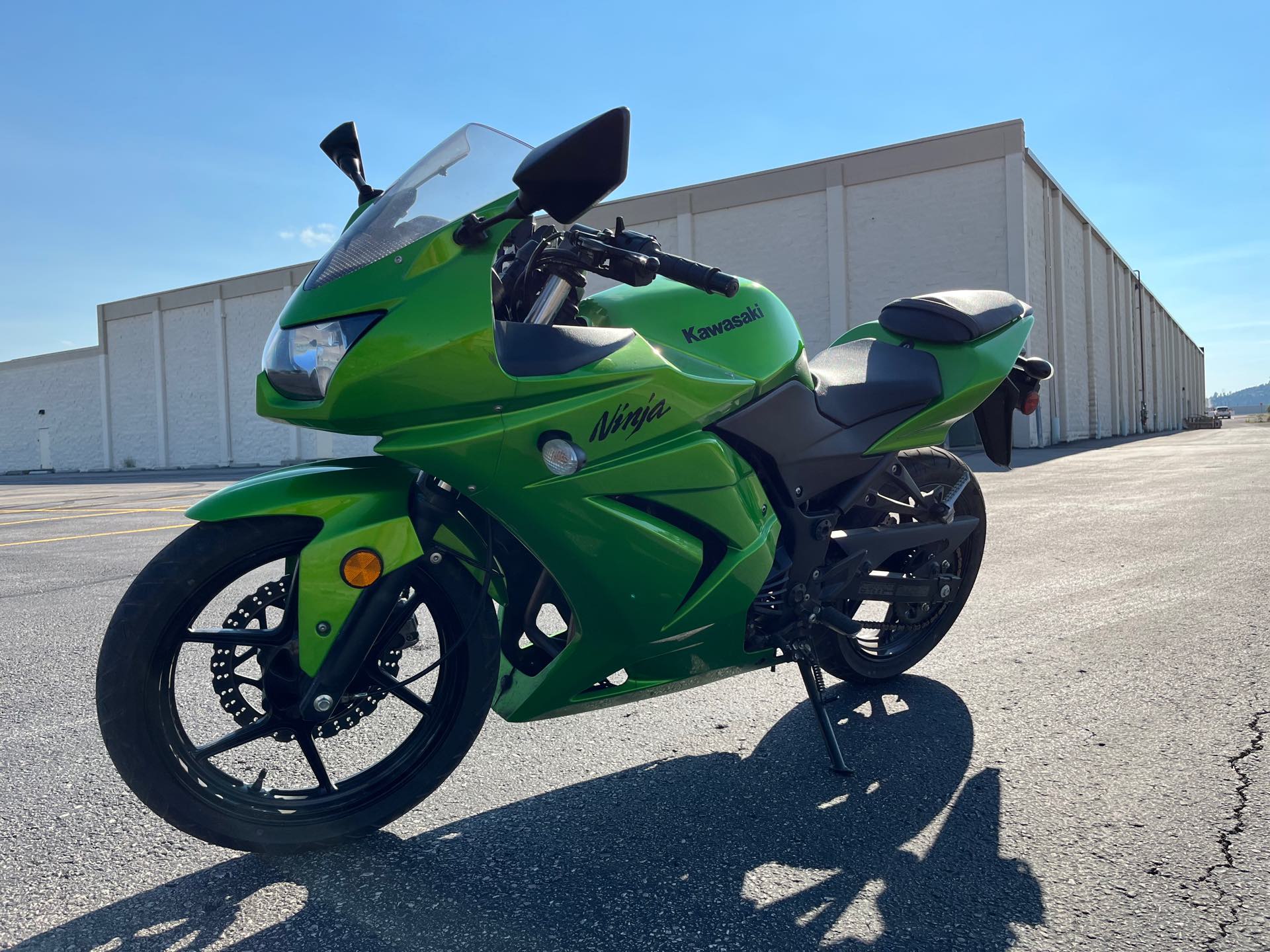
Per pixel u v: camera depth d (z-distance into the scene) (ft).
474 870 6.42
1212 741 8.25
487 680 6.77
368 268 6.11
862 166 78.38
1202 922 5.48
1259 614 12.48
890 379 8.80
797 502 8.05
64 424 135.54
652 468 6.73
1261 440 71.15
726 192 83.82
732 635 7.46
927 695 9.80
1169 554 17.16
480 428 6.07
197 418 119.03
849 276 79.71
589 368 6.43
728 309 7.63
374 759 8.48
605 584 6.60
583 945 5.47
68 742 9.18
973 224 74.84
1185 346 243.40
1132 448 64.13
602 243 6.59
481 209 6.06
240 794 6.39
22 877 6.41
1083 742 8.35
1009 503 27.27
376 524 6.11
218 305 114.62
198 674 11.28
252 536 6.06
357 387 5.84
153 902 6.06
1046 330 83.66
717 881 6.19
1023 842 6.57
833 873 6.24
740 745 8.68
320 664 6.05
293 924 5.75
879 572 9.38
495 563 7.03
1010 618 12.80
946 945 5.35
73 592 17.78
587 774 8.12
